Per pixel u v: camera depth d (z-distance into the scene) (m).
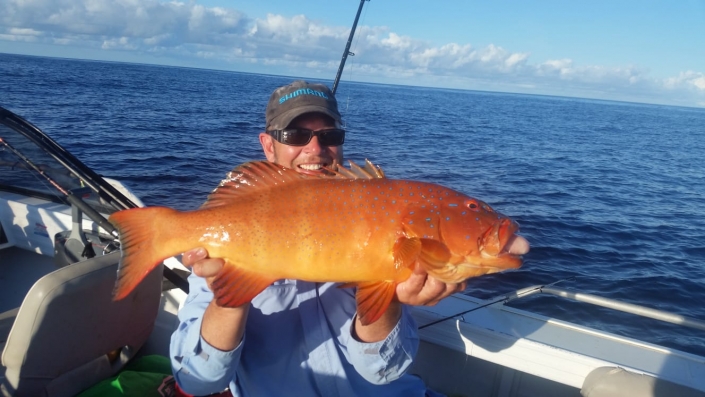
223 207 2.03
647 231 11.23
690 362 2.79
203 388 2.14
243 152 16.98
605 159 25.95
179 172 12.88
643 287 7.94
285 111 2.69
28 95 30.67
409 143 23.64
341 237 1.96
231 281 1.96
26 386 2.42
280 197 2.02
